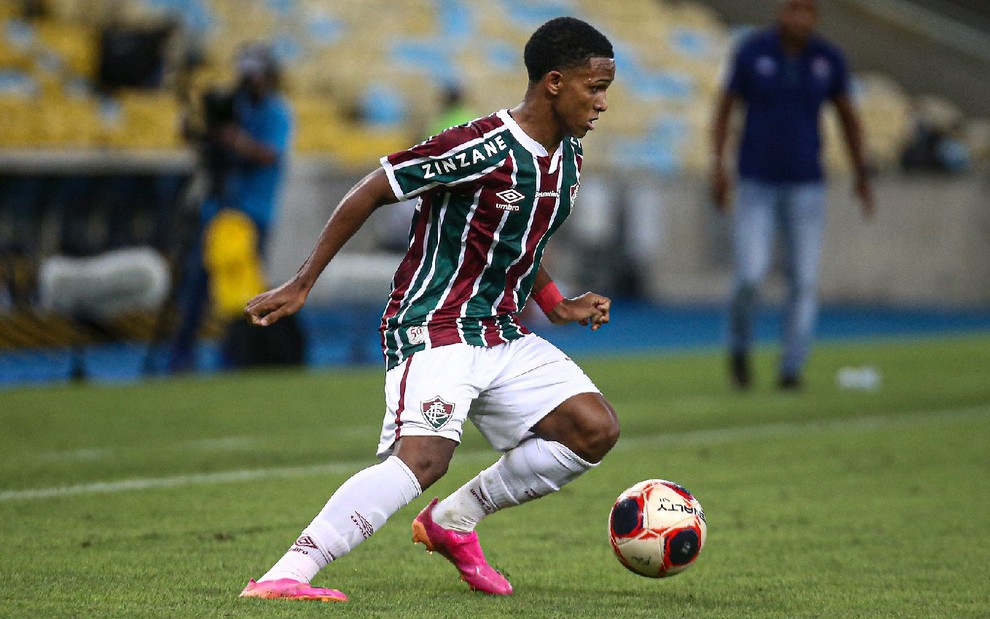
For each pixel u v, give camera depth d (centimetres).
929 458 2544
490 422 1412
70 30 6481
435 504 1443
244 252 4097
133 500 2030
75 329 4469
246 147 3972
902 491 2183
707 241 7956
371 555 1656
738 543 1756
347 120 7375
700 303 7850
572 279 7419
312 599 1313
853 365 4425
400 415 1341
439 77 7988
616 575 1548
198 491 2120
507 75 8325
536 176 1354
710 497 2119
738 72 3397
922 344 5234
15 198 4881
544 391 1380
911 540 1778
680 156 8381
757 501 2083
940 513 1984
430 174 1323
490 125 1345
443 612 1305
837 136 8506
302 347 4288
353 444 2672
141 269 4109
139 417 3050
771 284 8044
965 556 1675
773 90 3372
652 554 1368
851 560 1645
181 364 4153
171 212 5119
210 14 7462
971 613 1358
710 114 8888
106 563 1556
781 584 1502
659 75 9156
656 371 4212
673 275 7869
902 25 11456
